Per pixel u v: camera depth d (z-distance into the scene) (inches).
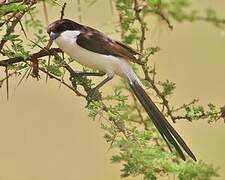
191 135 733.3
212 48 863.1
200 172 303.7
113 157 290.5
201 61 848.3
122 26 394.9
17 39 321.4
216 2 611.2
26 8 321.1
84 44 356.2
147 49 379.2
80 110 789.2
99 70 366.9
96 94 352.5
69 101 801.6
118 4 390.6
